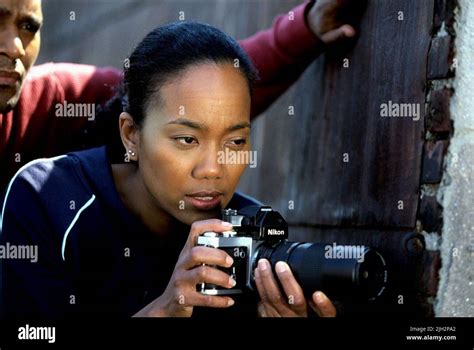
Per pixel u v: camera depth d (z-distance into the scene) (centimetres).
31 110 193
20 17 167
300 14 189
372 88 164
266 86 201
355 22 174
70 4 342
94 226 155
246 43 206
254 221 141
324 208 183
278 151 220
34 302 151
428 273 142
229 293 139
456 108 142
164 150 146
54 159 162
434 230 143
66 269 153
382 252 153
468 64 141
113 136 176
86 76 206
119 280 156
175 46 147
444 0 145
